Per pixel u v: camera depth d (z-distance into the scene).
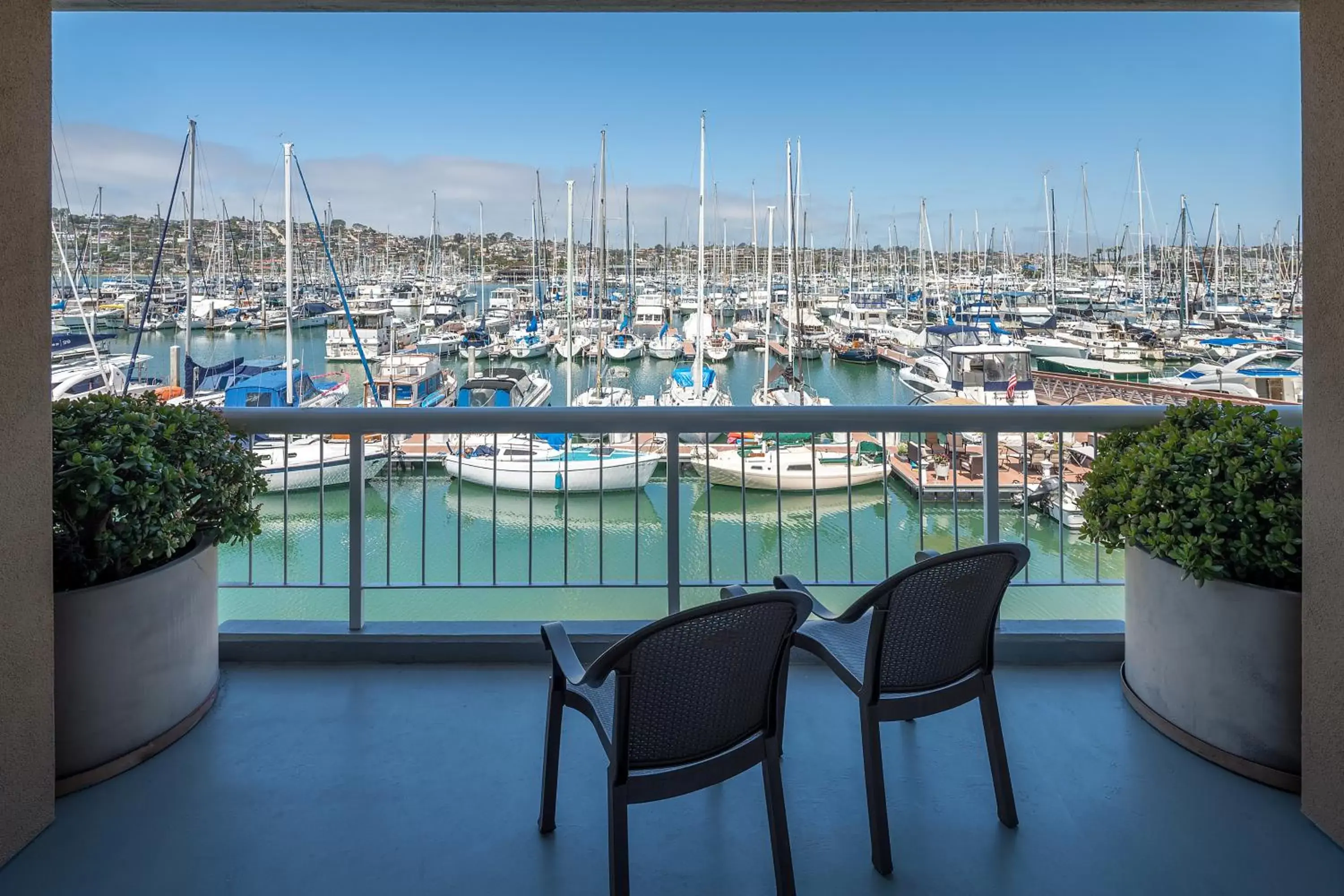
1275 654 2.26
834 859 2.02
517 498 6.25
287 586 3.24
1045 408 3.04
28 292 1.96
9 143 1.90
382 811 2.23
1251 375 16.64
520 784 2.37
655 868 2.00
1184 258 26.50
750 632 1.67
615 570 7.62
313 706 2.82
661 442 6.02
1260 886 1.89
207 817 2.18
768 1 2.81
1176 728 2.54
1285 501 2.24
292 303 16.08
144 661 2.43
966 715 2.75
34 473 2.02
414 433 3.08
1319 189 2.02
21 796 2.01
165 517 2.36
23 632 2.00
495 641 3.17
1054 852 2.04
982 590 2.00
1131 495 2.58
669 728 1.67
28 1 1.95
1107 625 3.22
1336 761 2.03
